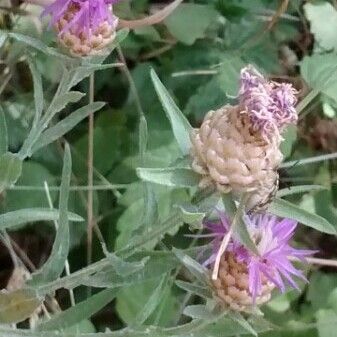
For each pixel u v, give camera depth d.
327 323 0.13
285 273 0.08
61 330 0.09
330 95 0.13
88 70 0.09
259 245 0.08
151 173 0.08
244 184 0.07
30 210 0.09
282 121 0.07
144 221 0.08
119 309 0.12
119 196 0.13
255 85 0.07
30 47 0.10
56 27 0.09
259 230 0.08
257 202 0.08
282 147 0.13
